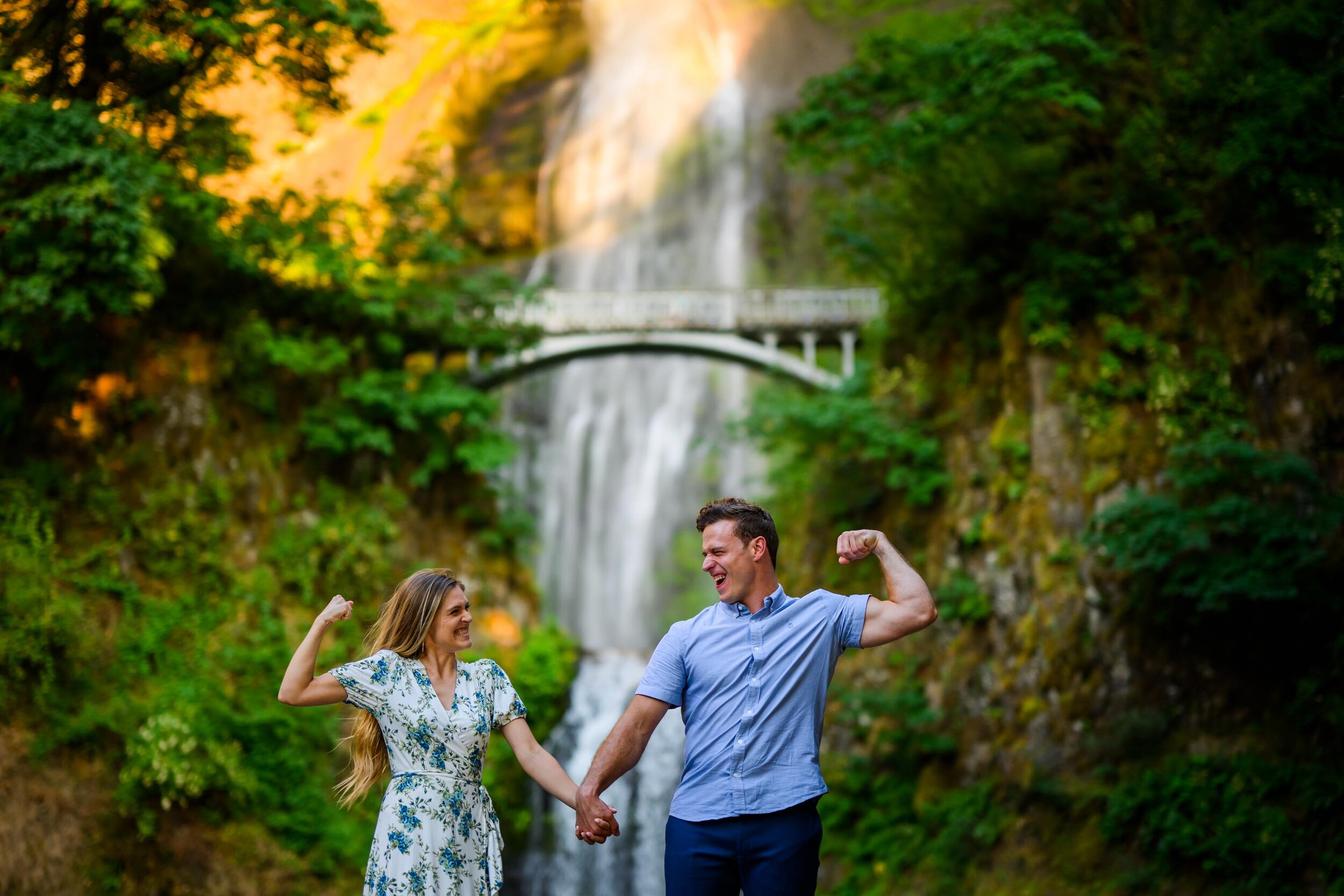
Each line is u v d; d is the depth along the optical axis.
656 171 42.03
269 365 18.50
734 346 24.97
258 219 18.38
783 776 3.96
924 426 17.98
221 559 16.70
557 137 42.81
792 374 24.84
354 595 18.00
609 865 19.00
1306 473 12.34
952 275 17.08
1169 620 13.59
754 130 41.44
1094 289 15.23
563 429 37.75
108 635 14.78
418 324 21.20
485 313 22.11
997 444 15.97
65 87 14.77
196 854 13.78
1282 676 12.94
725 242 40.22
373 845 4.20
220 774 14.28
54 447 15.54
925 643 16.92
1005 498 15.82
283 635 16.67
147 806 13.55
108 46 14.46
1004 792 14.61
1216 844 12.09
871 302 25.30
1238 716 13.12
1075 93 13.99
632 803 19.44
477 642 19.95
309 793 15.34
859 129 15.83
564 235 41.72
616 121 43.09
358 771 4.46
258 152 27.94
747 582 4.19
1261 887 11.72
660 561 35.56
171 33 14.34
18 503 14.57
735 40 43.25
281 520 17.89
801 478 20.81
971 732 15.56
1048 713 14.45
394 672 4.32
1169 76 14.66
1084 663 14.21
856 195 19.97
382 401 19.19
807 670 4.07
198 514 16.67
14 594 13.63
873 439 17.92
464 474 21.28
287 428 18.50
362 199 33.59
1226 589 12.41
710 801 3.95
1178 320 14.68
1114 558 14.15
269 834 14.66
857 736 17.27
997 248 16.59
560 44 43.81
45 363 15.14
